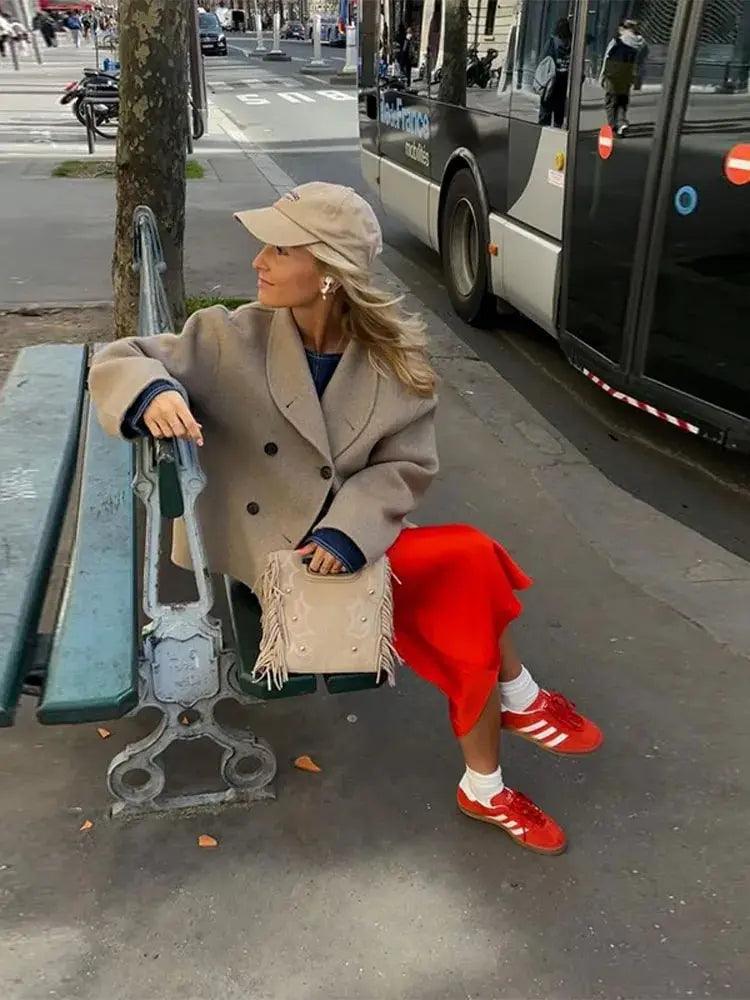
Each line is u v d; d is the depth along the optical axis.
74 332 6.46
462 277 7.37
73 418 3.78
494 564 2.30
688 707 3.09
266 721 2.96
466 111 6.90
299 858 2.48
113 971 2.16
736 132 4.04
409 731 2.95
